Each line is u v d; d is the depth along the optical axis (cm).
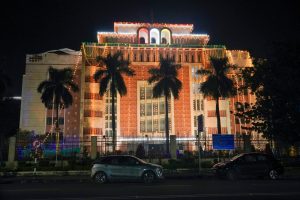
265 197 1244
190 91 7638
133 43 8238
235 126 7412
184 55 7881
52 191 1514
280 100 2670
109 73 5141
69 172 2930
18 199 1254
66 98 5653
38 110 7906
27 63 8219
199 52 7912
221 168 2188
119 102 7569
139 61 7738
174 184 1822
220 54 7862
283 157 3291
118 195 1343
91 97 7325
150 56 7794
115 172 1986
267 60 2784
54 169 3017
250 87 2969
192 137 6950
